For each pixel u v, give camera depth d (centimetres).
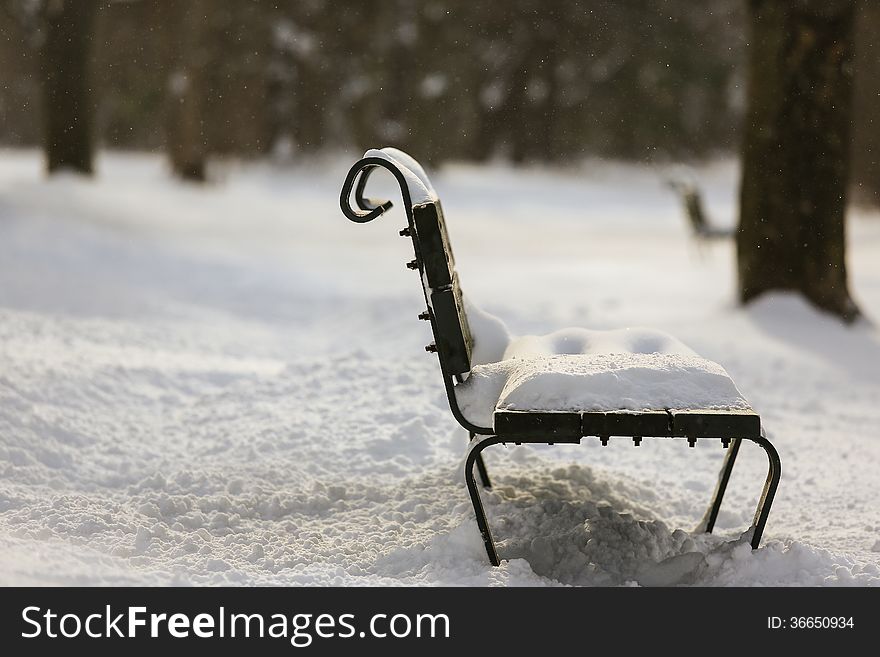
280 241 2689
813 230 1511
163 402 918
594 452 831
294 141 5247
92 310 1435
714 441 864
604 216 4006
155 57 5566
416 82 5234
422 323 1352
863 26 3659
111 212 2795
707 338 1366
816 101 1503
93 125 3522
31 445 743
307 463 765
